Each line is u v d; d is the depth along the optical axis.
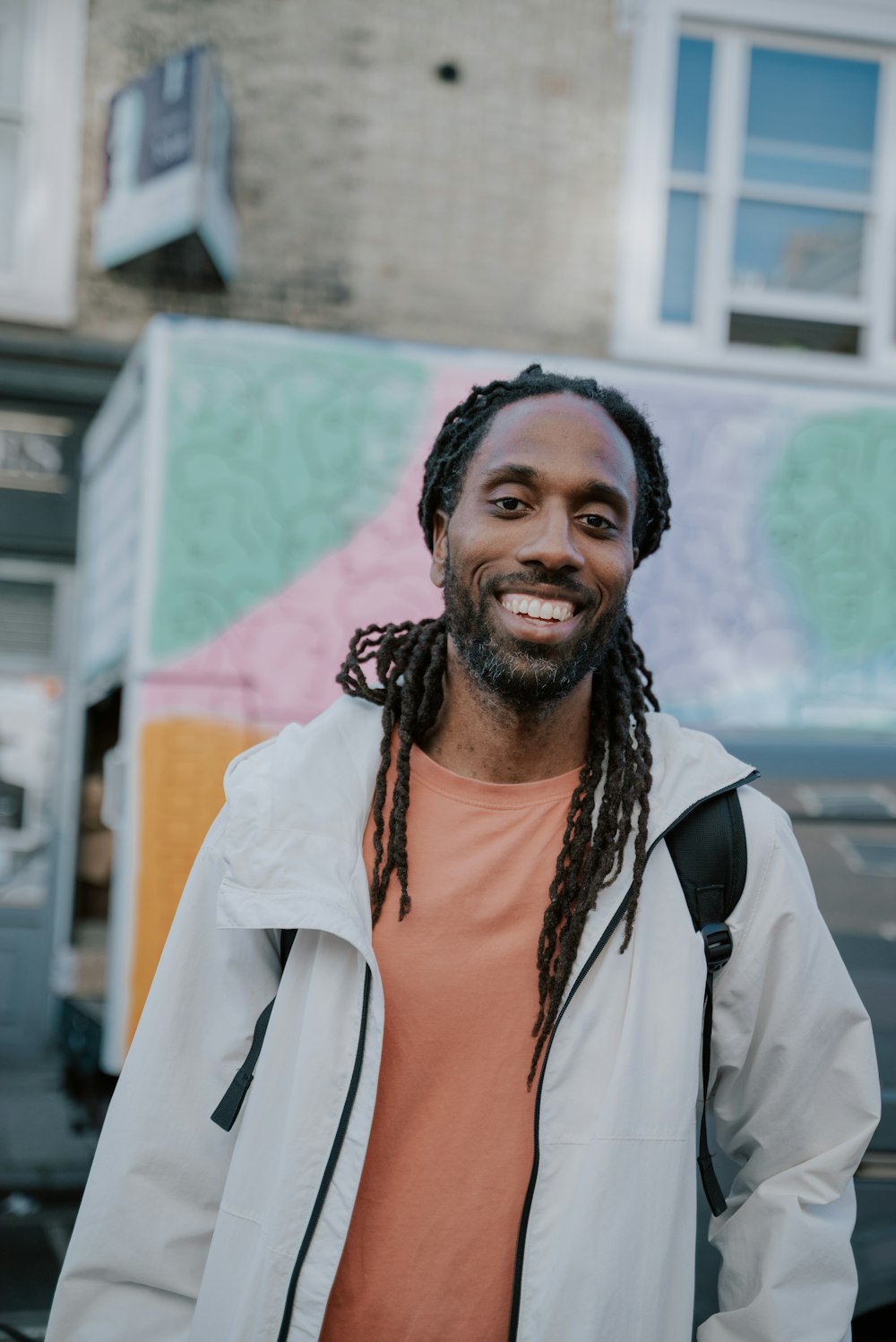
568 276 8.04
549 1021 1.34
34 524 7.59
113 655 6.70
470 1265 1.30
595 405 1.47
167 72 7.18
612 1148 1.28
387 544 6.62
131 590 6.35
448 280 7.93
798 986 1.40
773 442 7.31
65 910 7.55
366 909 1.37
